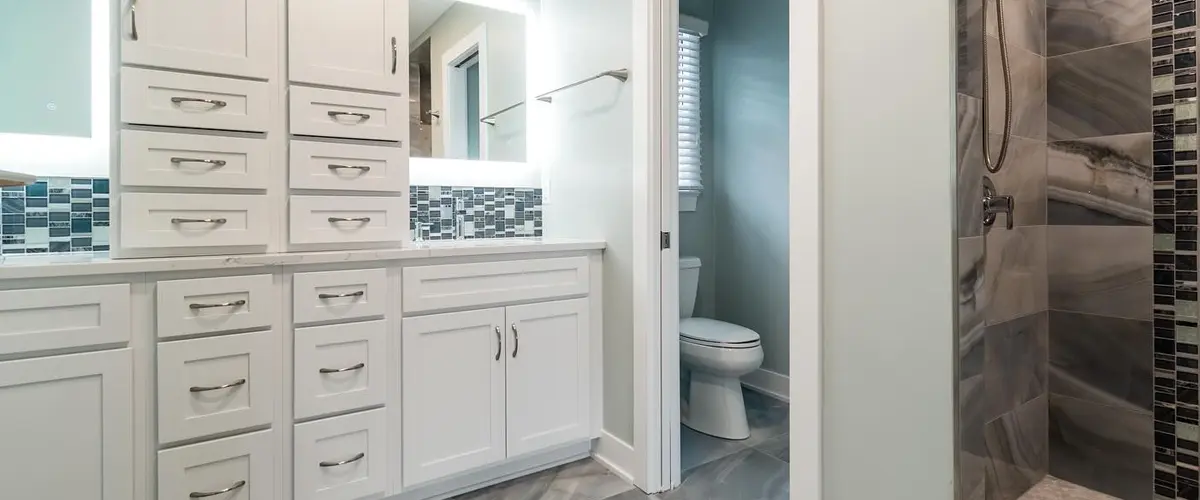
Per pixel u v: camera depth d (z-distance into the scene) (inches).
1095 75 70.3
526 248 78.2
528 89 103.0
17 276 49.5
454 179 96.3
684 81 124.0
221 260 58.9
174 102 60.2
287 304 63.2
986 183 52.1
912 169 43.4
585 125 90.0
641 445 77.7
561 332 82.3
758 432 99.6
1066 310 73.2
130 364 55.3
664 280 78.0
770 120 117.6
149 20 59.0
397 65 73.5
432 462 71.9
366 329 67.4
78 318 52.9
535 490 77.5
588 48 89.2
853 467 47.8
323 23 68.6
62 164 67.0
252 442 61.3
